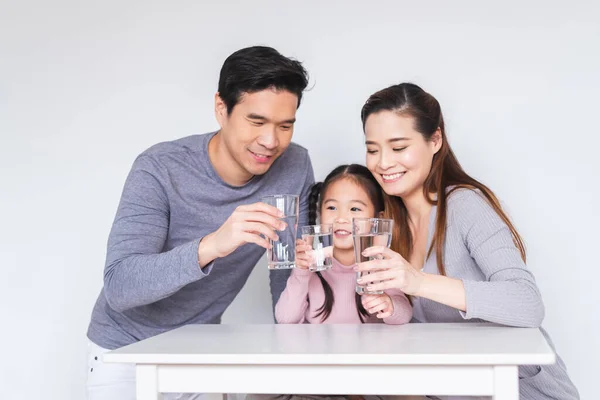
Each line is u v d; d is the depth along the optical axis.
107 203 2.34
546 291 2.16
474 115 2.19
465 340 1.14
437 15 2.20
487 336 1.18
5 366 2.35
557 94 2.15
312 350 1.07
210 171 1.54
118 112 2.34
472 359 1.00
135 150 2.33
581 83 2.14
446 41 2.20
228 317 2.34
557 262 2.15
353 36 2.24
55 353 2.34
